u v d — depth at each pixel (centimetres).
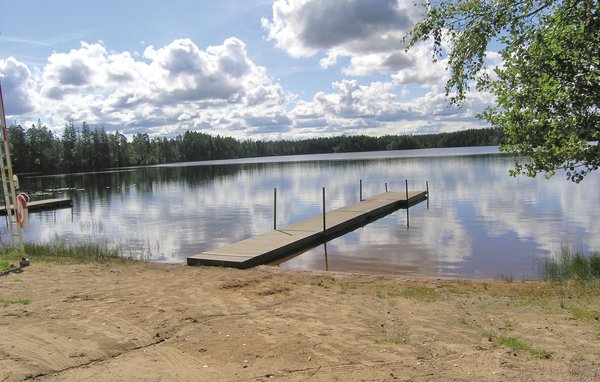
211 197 3338
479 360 455
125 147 11312
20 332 521
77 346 482
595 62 752
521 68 816
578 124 790
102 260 1107
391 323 588
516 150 904
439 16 647
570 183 3372
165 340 510
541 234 1594
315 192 3522
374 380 409
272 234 1548
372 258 1304
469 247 1421
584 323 565
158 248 1548
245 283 846
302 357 462
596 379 404
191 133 15212
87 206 3027
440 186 3497
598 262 980
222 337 521
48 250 1192
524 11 635
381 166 6819
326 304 692
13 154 8325
